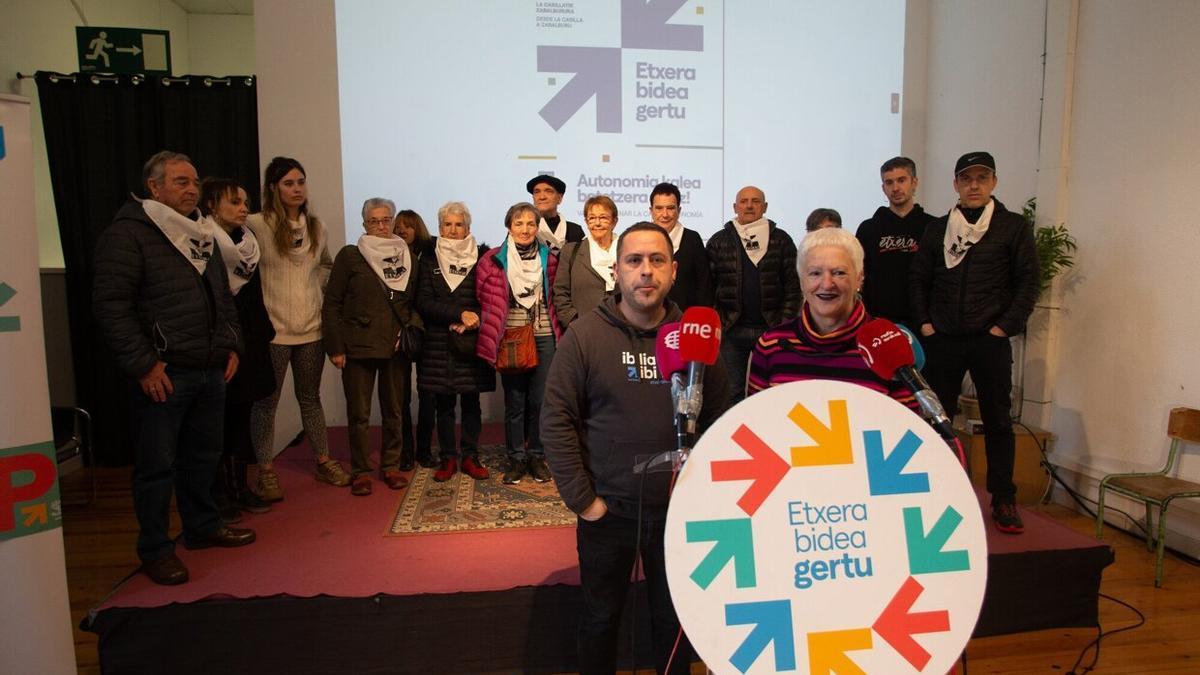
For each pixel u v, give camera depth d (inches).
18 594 69.6
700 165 168.6
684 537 42.0
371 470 126.0
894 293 130.0
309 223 121.3
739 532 42.3
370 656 84.5
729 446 42.9
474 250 129.4
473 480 130.7
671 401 59.4
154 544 87.6
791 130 172.1
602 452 60.4
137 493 88.0
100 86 165.6
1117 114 129.4
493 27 159.8
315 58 155.6
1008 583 94.2
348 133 157.2
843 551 42.6
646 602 87.8
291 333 119.9
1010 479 104.3
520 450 129.5
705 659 41.1
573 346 61.1
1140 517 124.5
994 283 106.8
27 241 68.5
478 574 89.7
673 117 166.9
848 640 41.8
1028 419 150.3
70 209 166.1
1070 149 140.6
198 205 102.5
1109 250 131.3
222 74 239.6
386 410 129.1
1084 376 137.1
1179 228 117.9
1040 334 146.5
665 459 53.8
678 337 52.4
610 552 61.8
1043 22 145.0
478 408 132.9
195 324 89.9
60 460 129.0
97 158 166.4
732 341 133.0
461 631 85.4
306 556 96.1
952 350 110.1
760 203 133.1
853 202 176.7
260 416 119.5
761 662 41.3
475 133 160.7
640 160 166.1
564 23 161.9
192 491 97.9
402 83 158.1
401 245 126.1
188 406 92.2
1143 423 124.7
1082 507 136.6
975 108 165.3
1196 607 100.8
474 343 124.7
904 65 179.2
